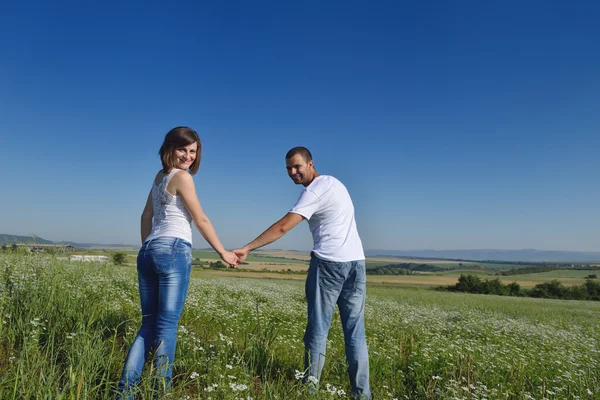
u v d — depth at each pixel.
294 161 3.83
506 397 3.93
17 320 3.59
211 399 2.78
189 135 3.16
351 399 3.60
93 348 3.03
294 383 3.41
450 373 4.50
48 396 2.32
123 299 6.20
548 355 6.87
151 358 2.98
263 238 3.53
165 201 3.11
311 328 3.64
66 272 6.42
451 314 15.07
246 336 4.37
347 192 3.88
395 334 7.94
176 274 3.01
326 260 3.60
